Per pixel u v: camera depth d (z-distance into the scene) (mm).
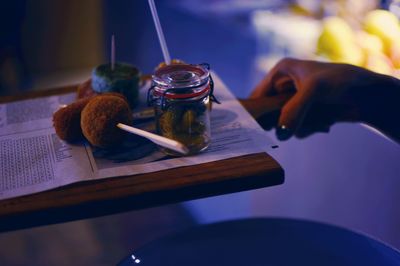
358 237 662
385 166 856
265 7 1873
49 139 696
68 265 1125
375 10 894
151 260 646
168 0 2428
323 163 994
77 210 585
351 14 959
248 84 1930
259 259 651
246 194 1270
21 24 2631
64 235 1266
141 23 2566
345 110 741
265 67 1394
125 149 667
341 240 663
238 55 2072
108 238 1237
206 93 644
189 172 622
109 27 2773
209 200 1327
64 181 612
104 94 695
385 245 645
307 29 1303
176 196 603
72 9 2791
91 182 612
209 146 666
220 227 692
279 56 1394
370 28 856
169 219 1321
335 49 914
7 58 2535
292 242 669
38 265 1142
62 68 2924
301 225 689
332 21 955
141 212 1360
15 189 605
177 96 630
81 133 681
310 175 1035
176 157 649
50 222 584
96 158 652
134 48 2662
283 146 1021
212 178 611
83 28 2855
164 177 615
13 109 775
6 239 1259
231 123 713
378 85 713
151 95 682
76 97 801
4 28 2471
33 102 792
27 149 675
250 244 668
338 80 725
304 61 786
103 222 1312
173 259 650
